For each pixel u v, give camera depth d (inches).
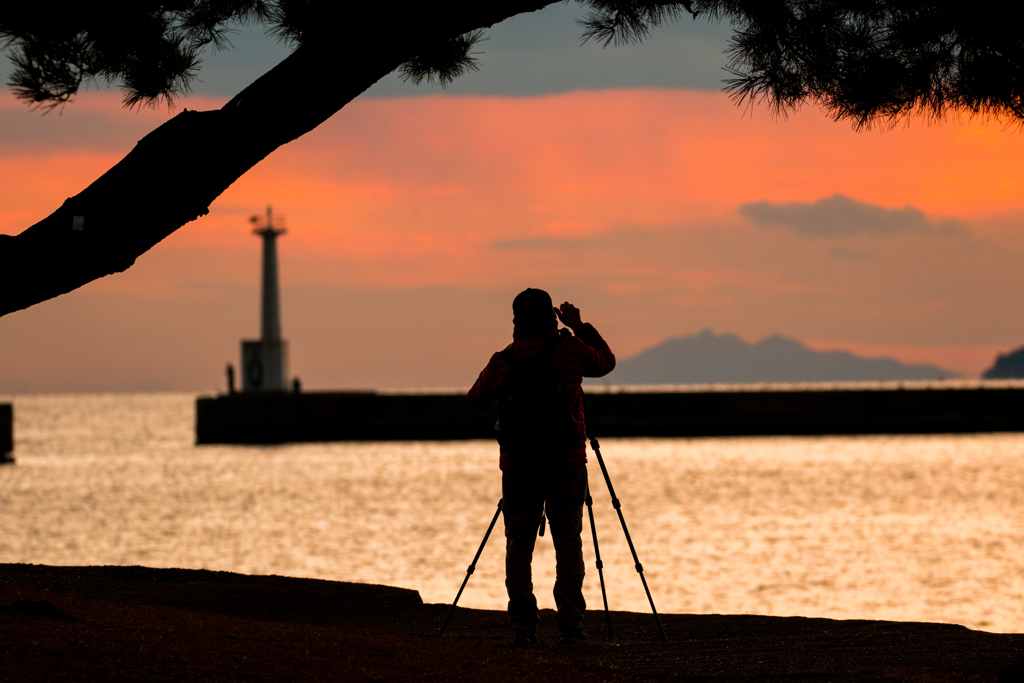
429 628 1079.0
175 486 6092.5
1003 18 833.5
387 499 5201.8
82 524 4320.9
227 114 641.6
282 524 4202.8
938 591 2434.8
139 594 1203.2
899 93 907.4
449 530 3959.2
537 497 913.5
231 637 824.3
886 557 3065.9
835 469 6589.6
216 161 639.1
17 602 858.1
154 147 633.0
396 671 740.0
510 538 931.3
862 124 930.1
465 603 2181.3
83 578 1283.2
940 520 4128.9
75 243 625.3
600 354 928.3
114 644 760.3
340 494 5482.3
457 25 667.4
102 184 633.6
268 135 648.4
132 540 3762.3
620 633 1026.1
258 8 812.0
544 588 2429.9
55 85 657.0
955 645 923.4
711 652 889.5
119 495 5620.1
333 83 650.8
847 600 2313.0
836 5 885.8
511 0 669.3
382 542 3582.7
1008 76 882.8
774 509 4598.9
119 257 642.8
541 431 888.3
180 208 643.5
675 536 3661.4
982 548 3262.8
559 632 972.6
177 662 725.9
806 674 772.6
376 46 650.2
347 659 768.9
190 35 829.8
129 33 743.1
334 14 654.5
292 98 644.7
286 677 708.0
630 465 7022.6
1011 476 6013.8
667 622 1096.2
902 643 940.6
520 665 776.9
